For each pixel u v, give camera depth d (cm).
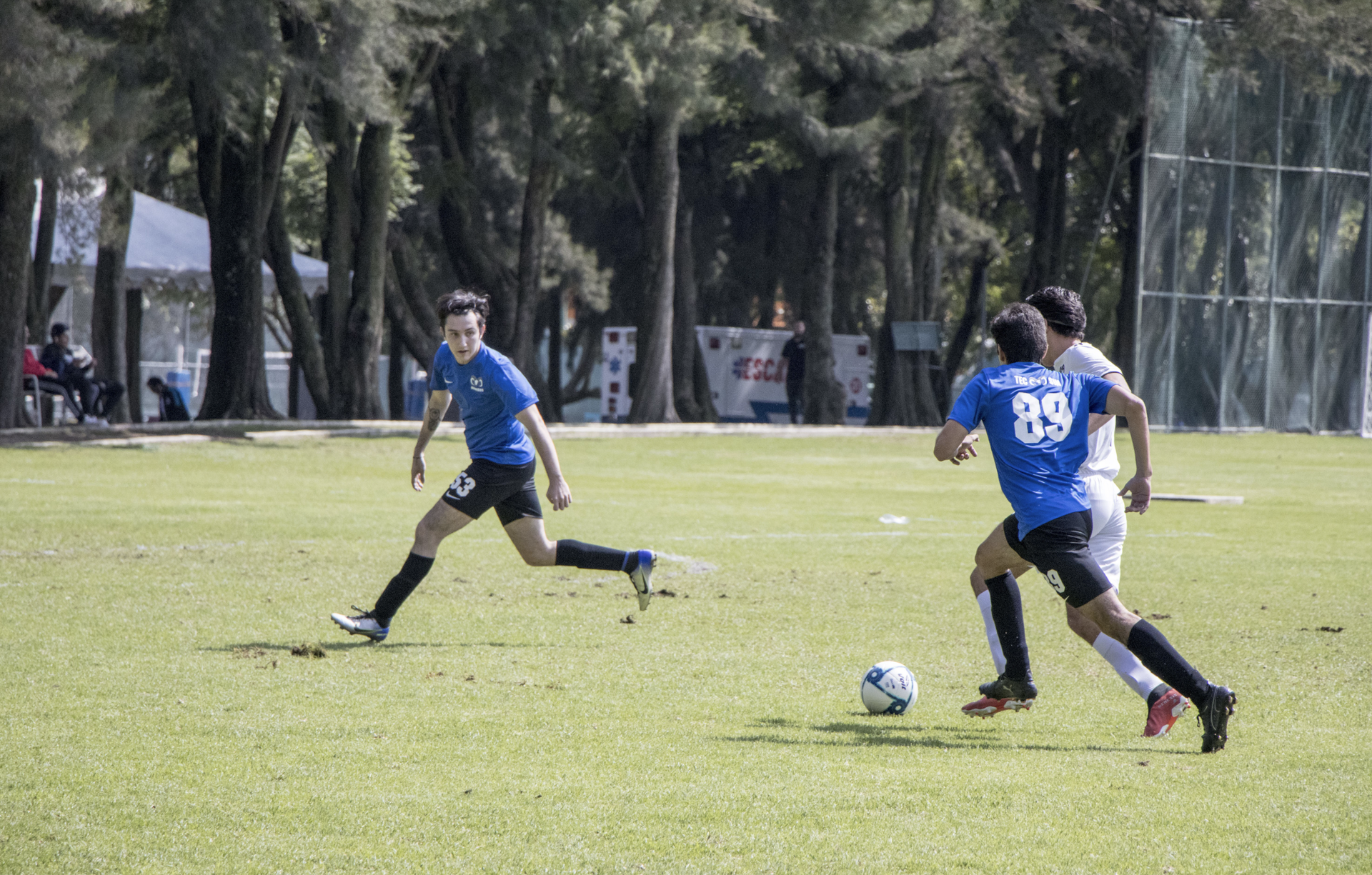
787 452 10600
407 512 5478
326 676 2473
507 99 12250
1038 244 15938
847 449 11131
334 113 11656
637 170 15462
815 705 2331
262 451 8775
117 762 1844
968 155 17588
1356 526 5728
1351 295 15850
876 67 13538
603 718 2183
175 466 7612
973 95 15100
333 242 11950
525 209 13025
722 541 4794
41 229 10588
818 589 3734
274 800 1683
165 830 1562
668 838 1551
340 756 1902
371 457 8688
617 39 11506
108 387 10331
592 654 2766
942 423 15575
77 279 12150
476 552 4378
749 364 16125
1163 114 15000
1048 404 2134
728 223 17638
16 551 4053
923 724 2208
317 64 9419
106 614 3055
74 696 2242
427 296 13325
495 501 2902
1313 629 3206
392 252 13125
